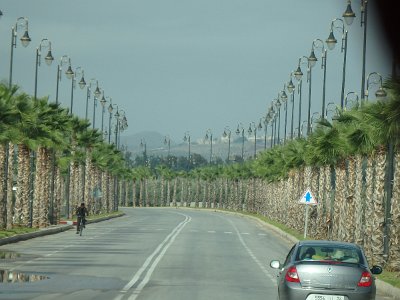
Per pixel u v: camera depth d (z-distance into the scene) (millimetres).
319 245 40875
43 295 48406
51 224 158750
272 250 104688
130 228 159500
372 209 83438
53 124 138750
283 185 189250
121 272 66125
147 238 123000
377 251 77750
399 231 71938
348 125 97375
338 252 40406
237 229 169000
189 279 61594
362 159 91250
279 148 193250
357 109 93500
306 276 38969
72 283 56125
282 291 39688
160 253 90500
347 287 38781
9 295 48031
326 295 38750
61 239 116000
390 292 57156
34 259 77312
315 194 139500
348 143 85562
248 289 55375
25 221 135625
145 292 51562
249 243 119500
